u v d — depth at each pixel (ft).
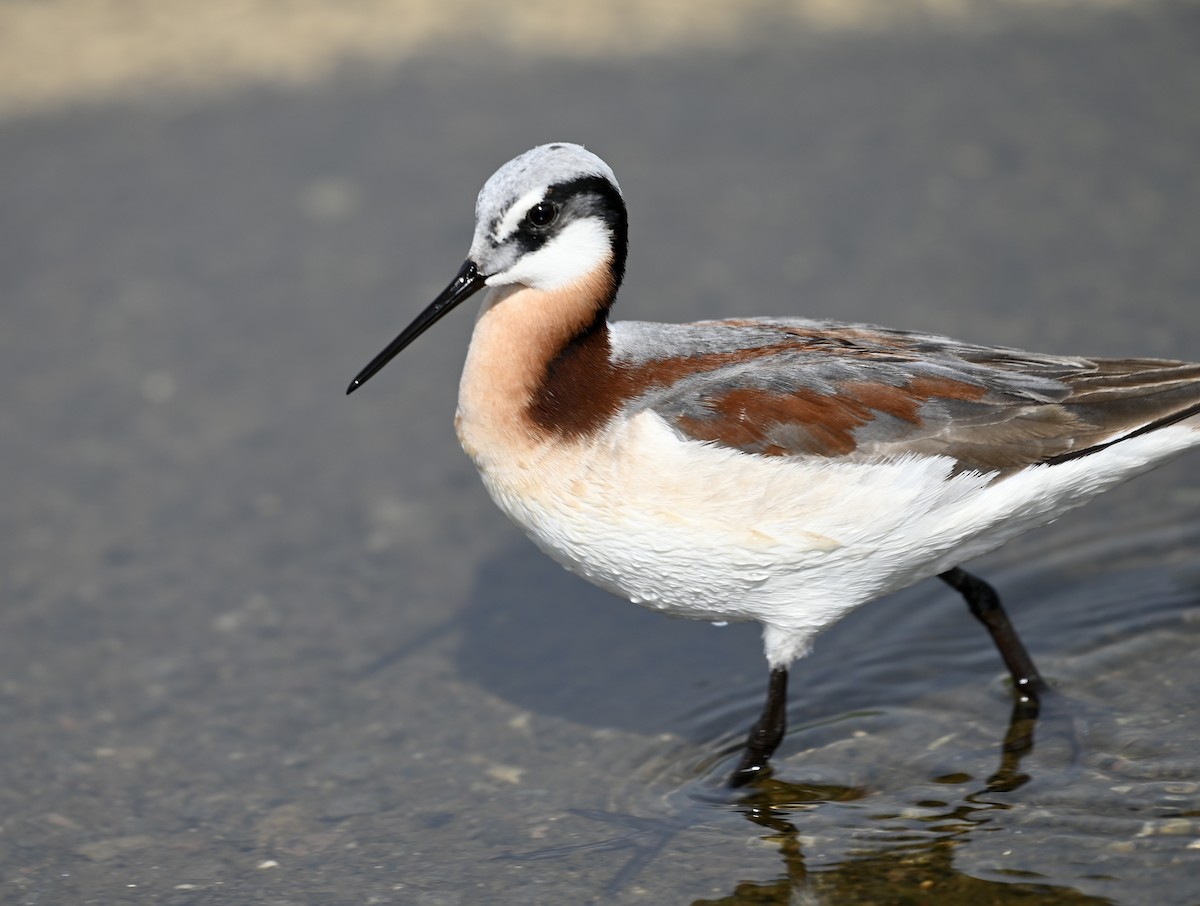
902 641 37.68
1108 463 30.73
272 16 68.39
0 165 59.11
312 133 60.23
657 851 30.58
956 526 30.71
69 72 64.34
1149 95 60.59
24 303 52.85
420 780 33.58
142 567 41.88
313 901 29.68
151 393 49.06
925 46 65.16
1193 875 28.58
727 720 35.14
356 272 53.67
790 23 67.41
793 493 29.66
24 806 33.14
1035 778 32.01
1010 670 34.86
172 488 45.16
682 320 49.75
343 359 50.08
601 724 35.37
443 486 45.21
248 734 35.50
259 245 55.16
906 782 32.30
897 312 49.55
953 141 58.75
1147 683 34.76
